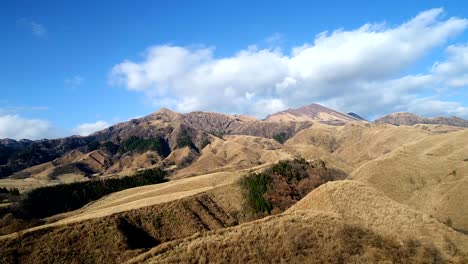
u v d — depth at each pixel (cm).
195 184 12862
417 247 4328
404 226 4884
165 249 4212
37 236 6856
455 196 9256
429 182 10862
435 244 4559
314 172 13600
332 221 4644
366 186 6241
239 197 11062
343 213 5334
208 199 10575
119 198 13275
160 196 10994
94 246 6931
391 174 11694
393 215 5194
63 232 7100
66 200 14325
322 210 5625
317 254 3875
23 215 12094
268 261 3803
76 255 6644
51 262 6375
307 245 4050
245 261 3806
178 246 4216
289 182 12319
